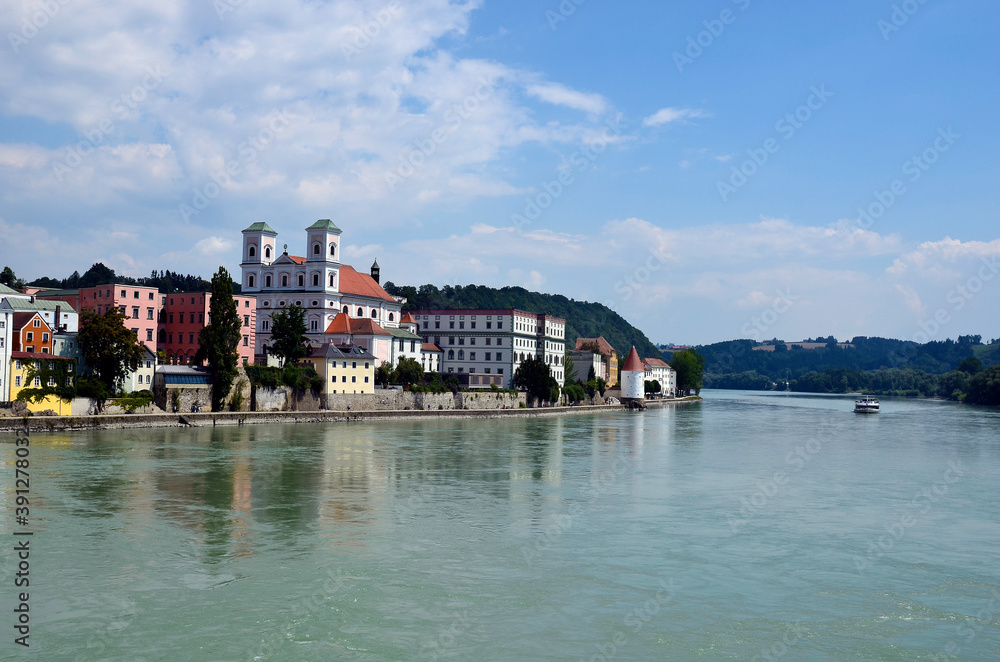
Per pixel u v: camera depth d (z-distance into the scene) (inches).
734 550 2271.2
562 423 7209.6
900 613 1784.0
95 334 5246.1
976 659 1549.0
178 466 3503.9
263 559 2091.5
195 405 5762.8
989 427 7145.7
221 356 5925.2
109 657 1489.9
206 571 1980.8
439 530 2447.1
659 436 5861.2
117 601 1764.3
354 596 1827.0
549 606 1792.6
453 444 4817.9
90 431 4771.2
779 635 1651.1
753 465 4094.5
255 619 1680.6
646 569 2074.3
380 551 2192.4
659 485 3363.7
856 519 2706.7
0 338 4722.0
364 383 7116.1
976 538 2448.3
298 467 3587.6
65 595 1796.3
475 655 1531.7
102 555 2090.3
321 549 2194.9
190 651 1520.7
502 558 2154.3
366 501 2859.3
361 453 4180.6
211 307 5989.2
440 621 1692.9
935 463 4264.3
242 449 4178.2
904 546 2340.1
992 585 1980.8
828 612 1785.2
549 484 3329.2
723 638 1633.9
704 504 2940.5
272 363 7386.8
